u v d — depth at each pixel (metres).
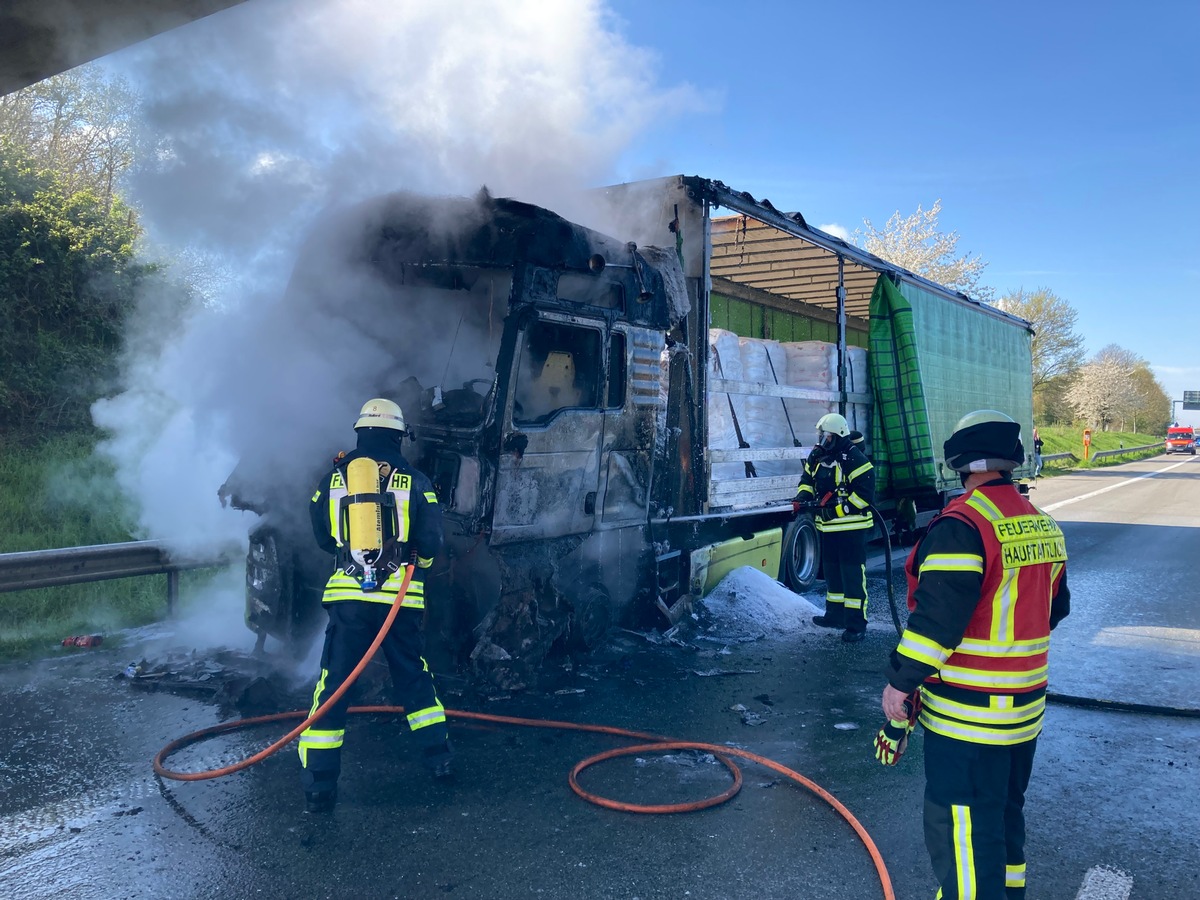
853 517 6.62
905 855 3.27
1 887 2.93
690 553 6.70
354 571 3.69
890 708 2.42
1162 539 12.90
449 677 5.19
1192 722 4.86
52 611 6.40
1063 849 3.36
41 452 8.77
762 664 5.92
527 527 5.06
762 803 3.71
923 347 10.42
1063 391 53.34
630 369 5.82
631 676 5.52
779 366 8.66
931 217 32.81
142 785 3.77
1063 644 6.57
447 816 3.52
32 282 9.35
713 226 8.12
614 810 3.60
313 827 3.40
